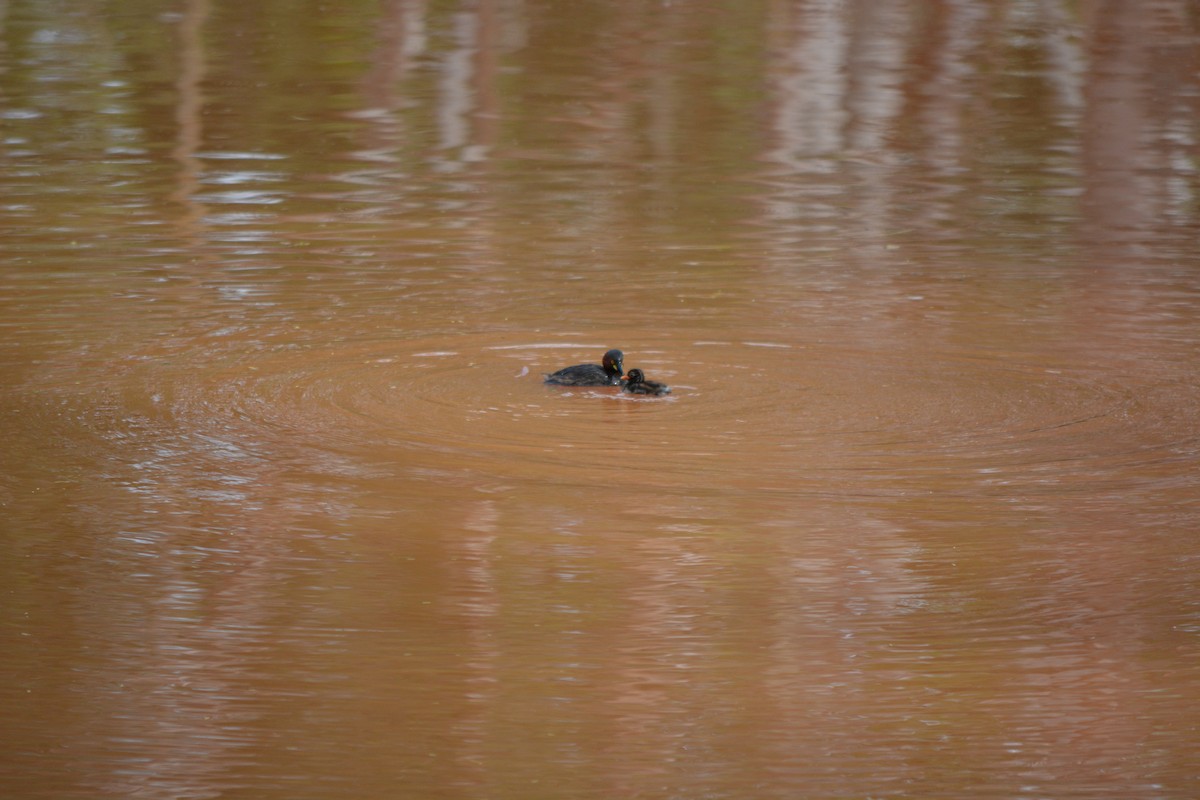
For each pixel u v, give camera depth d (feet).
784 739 96.43
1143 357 175.11
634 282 208.44
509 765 92.94
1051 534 126.11
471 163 282.77
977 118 317.83
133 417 153.28
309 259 219.00
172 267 213.25
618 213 249.14
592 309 195.11
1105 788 91.40
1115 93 336.90
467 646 107.65
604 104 327.26
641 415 155.43
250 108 320.91
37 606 112.88
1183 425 152.46
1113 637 109.40
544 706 99.96
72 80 338.75
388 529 126.93
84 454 143.23
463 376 168.04
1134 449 145.59
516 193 261.85
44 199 251.60
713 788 90.89
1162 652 107.24
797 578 118.32
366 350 176.55
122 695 100.63
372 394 161.38
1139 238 235.40
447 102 328.08
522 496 133.90
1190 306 197.16
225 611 112.27
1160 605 113.80
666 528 127.34
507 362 173.27
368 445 146.20
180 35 382.63
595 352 176.96
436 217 245.65
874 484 137.08
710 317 191.62
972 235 236.43
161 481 136.77
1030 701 101.14
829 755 94.48
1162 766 93.76
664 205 254.68
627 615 112.57
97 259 216.95
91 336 180.86
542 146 295.48
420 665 104.99
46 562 120.37
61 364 170.19
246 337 181.37
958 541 125.08
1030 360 173.88
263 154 286.46
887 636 109.70
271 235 232.53
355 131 304.71
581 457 143.43
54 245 223.71
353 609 112.78
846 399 160.66
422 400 159.74
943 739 96.53
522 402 159.53
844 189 265.95
